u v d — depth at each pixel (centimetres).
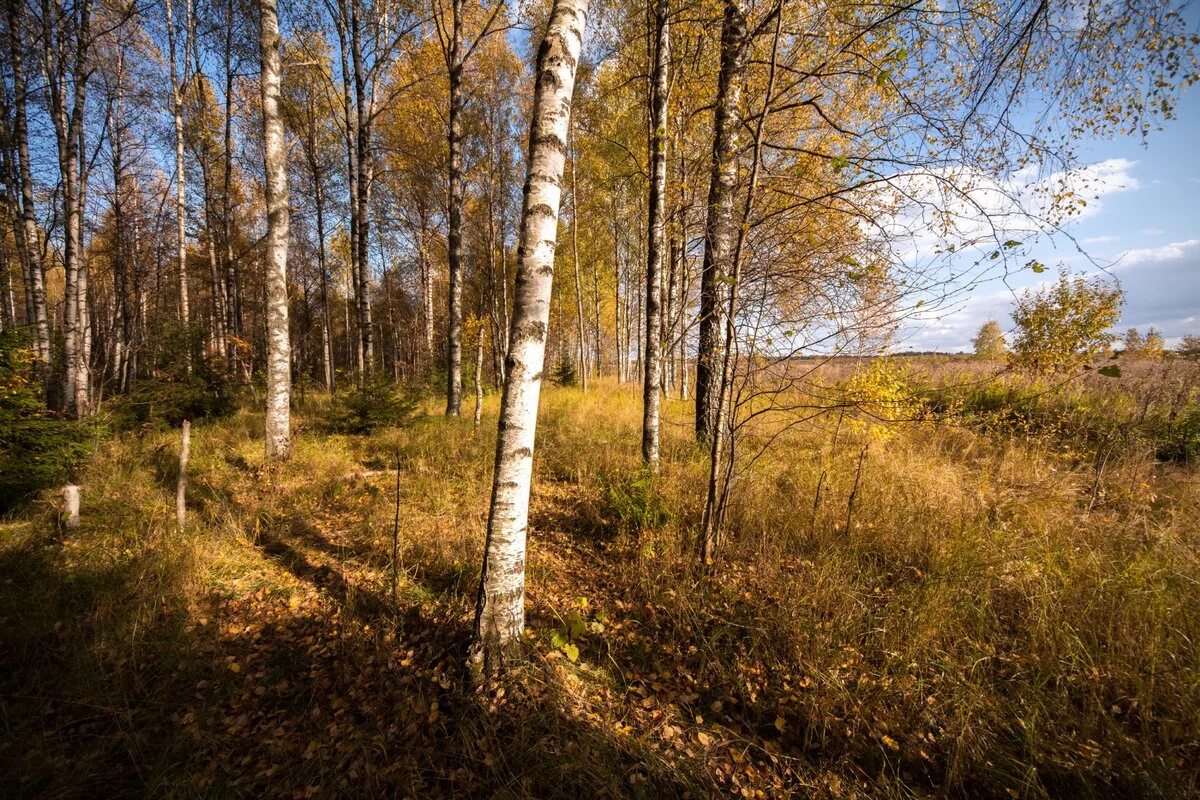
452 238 1006
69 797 192
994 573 302
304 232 1916
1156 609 251
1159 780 177
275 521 474
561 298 2086
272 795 198
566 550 412
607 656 281
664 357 502
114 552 369
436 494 523
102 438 647
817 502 388
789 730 227
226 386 1054
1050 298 644
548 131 239
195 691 254
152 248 1489
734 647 277
